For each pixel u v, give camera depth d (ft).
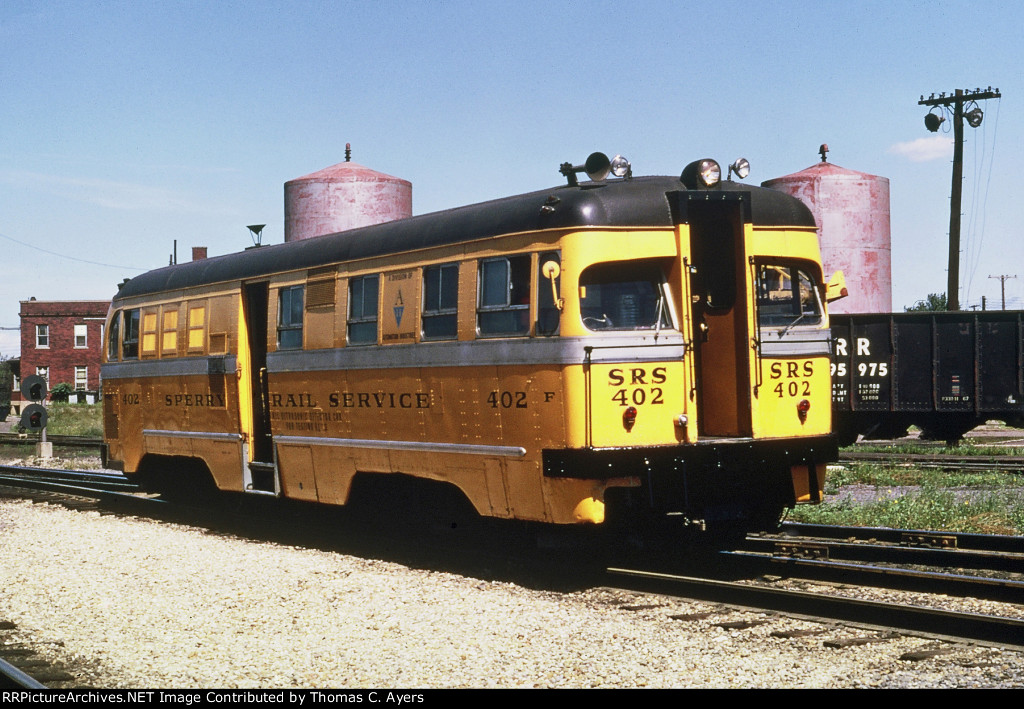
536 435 29.96
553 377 29.43
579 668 21.57
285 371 40.50
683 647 22.95
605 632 24.48
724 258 31.94
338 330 37.63
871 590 28.12
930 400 74.69
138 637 25.59
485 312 31.65
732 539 34.50
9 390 167.12
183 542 40.29
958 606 26.04
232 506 47.80
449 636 24.57
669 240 30.42
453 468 32.94
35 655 24.11
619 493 30.04
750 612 26.04
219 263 45.68
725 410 31.81
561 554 34.06
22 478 66.39
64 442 96.12
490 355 31.32
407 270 34.65
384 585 30.86
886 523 38.68
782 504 33.19
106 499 55.01
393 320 35.14
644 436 29.68
